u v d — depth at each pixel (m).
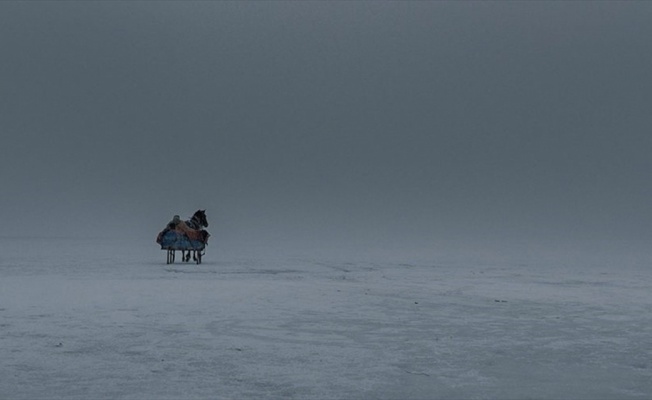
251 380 6.80
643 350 8.43
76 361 7.57
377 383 6.73
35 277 18.58
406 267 24.66
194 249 24.64
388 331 9.74
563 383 6.77
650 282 18.56
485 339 9.14
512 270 23.47
